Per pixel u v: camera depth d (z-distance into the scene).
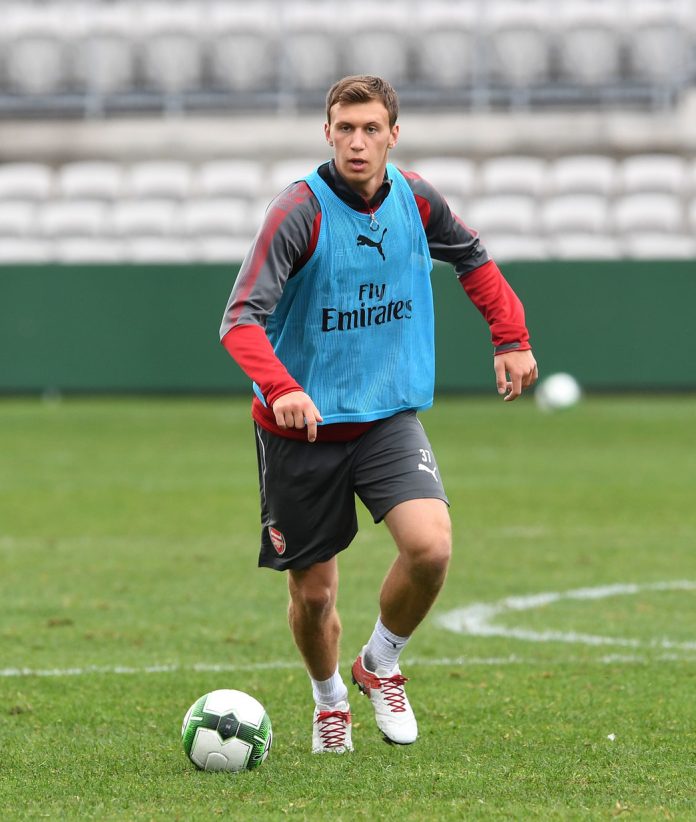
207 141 88.88
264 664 20.16
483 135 87.62
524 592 26.14
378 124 14.12
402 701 15.01
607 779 13.69
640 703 17.52
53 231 82.81
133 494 40.56
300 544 14.93
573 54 89.75
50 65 91.75
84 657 20.64
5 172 86.56
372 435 14.80
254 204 84.44
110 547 31.56
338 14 92.62
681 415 62.06
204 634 22.39
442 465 47.03
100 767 14.41
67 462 48.06
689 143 86.94
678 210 81.81
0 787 13.58
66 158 89.38
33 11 94.44
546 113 88.44
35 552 30.86
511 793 13.14
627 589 26.38
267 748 14.34
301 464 14.70
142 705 17.61
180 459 48.78
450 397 70.50
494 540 32.38
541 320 68.38
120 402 68.62
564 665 20.05
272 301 13.92
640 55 89.50
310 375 14.73
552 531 33.66
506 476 44.25
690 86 90.44
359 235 14.41
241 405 66.69
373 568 28.80
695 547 31.38
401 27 91.06
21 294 69.06
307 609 14.95
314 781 13.66
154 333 69.25
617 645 21.50
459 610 24.38
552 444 52.81
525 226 80.94
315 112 91.19
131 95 91.56
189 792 13.28
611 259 67.88
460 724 16.47
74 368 69.38
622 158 87.31
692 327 67.88
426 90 90.38
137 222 82.81
